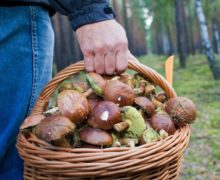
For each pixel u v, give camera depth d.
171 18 12.24
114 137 0.77
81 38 0.84
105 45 0.82
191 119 0.81
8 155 0.98
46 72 1.02
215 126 4.53
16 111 0.95
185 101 0.83
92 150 0.69
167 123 0.80
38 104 0.89
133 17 15.94
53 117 0.74
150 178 0.73
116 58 0.83
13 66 0.94
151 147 0.70
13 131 0.95
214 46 12.30
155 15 12.80
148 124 0.81
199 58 13.63
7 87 0.94
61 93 0.78
